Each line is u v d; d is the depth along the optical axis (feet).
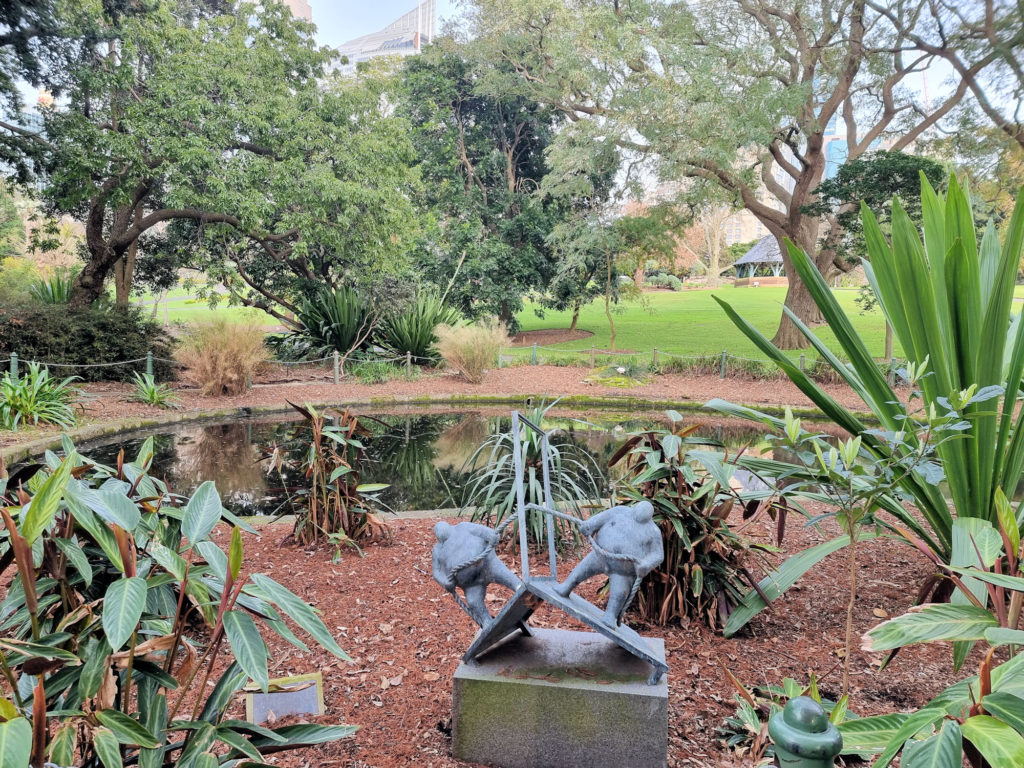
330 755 7.14
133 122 38.96
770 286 152.05
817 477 8.29
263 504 18.71
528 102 82.12
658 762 6.76
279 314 54.75
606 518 7.13
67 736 3.88
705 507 10.55
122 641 3.83
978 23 42.75
